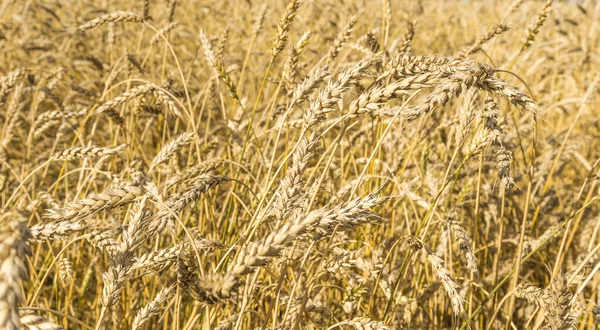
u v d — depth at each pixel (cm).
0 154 183
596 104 267
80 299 165
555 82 306
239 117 180
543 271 182
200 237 135
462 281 168
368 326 126
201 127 208
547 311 125
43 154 197
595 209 194
